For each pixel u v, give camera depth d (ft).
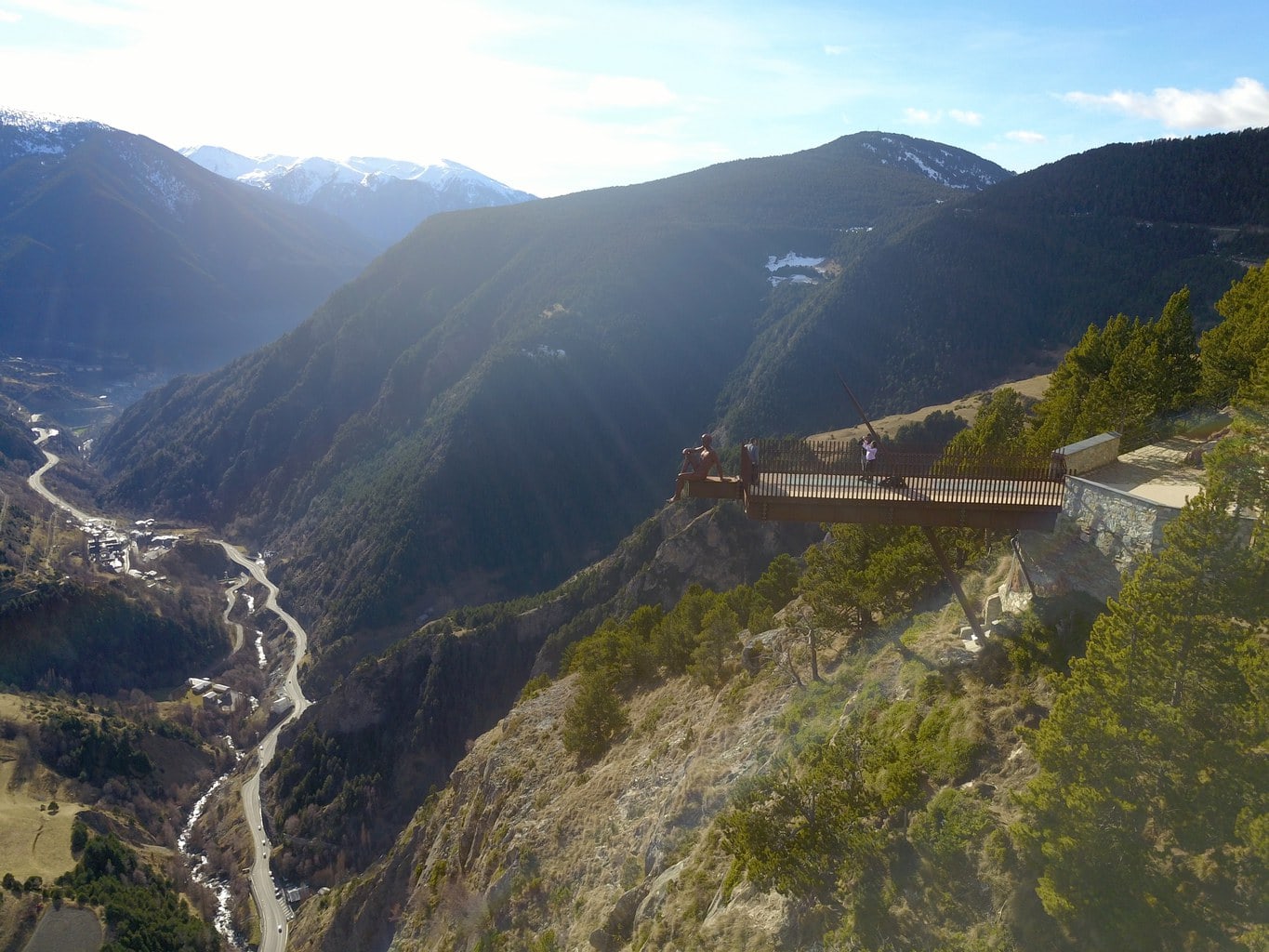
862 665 95.86
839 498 76.74
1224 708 49.47
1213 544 52.19
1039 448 112.57
